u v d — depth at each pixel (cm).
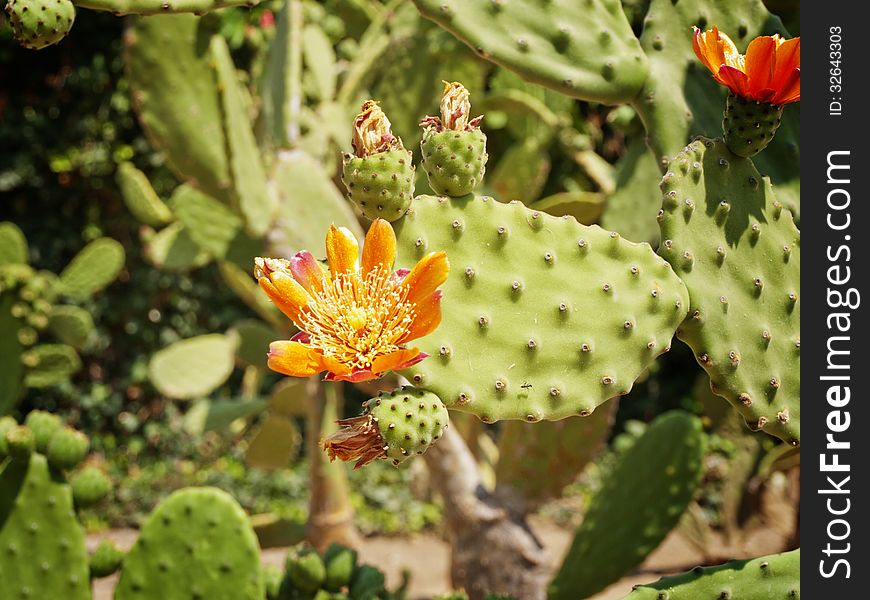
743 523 458
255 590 227
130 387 741
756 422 174
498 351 151
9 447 230
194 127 330
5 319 457
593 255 158
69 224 747
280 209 322
